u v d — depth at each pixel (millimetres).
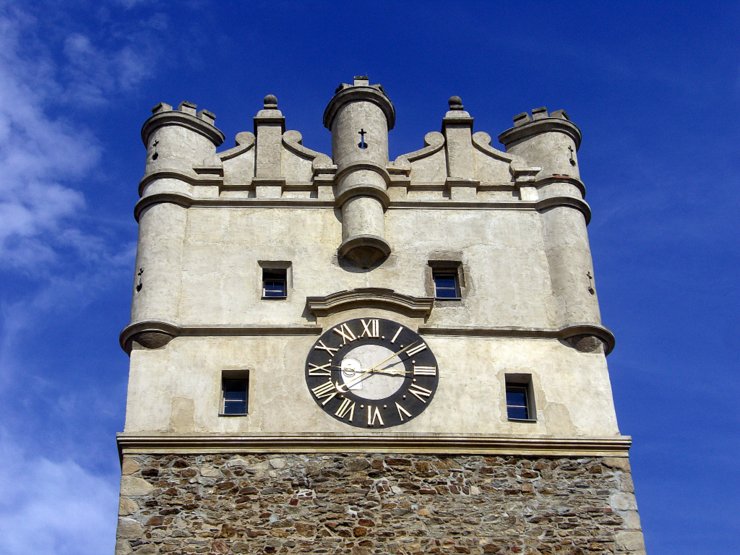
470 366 26062
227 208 28031
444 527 23969
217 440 24672
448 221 28109
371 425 25141
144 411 25156
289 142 29109
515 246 27812
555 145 29203
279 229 27781
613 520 24266
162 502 24016
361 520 23938
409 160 28922
